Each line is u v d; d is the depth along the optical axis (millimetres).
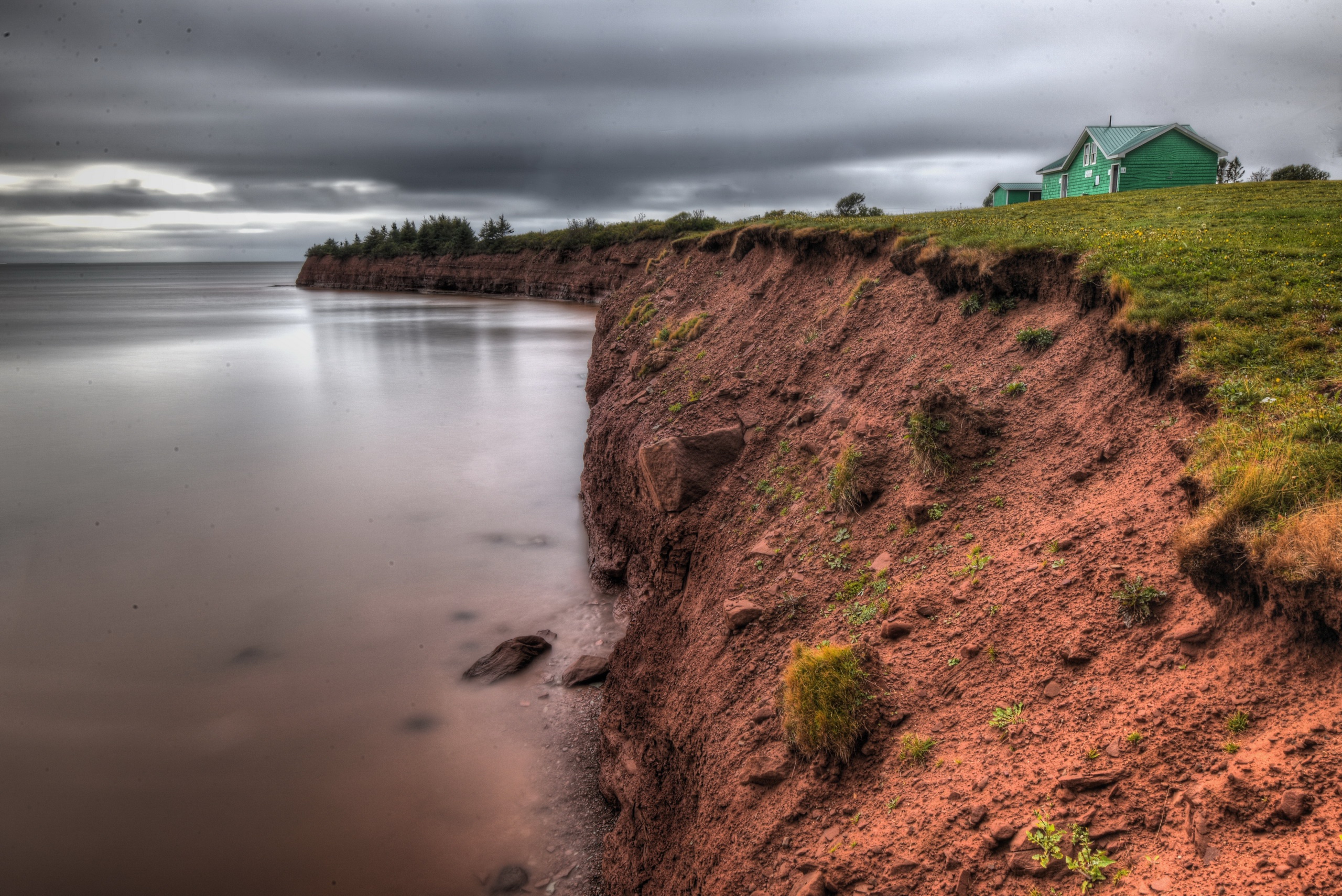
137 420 38125
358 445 32125
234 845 10211
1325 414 6867
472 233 129125
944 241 13734
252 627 16328
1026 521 7992
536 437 32531
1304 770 4301
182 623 16609
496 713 12984
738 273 23531
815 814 6539
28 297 163000
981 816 5336
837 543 9914
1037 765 5445
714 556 12469
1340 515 5086
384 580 18547
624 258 85250
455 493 25250
